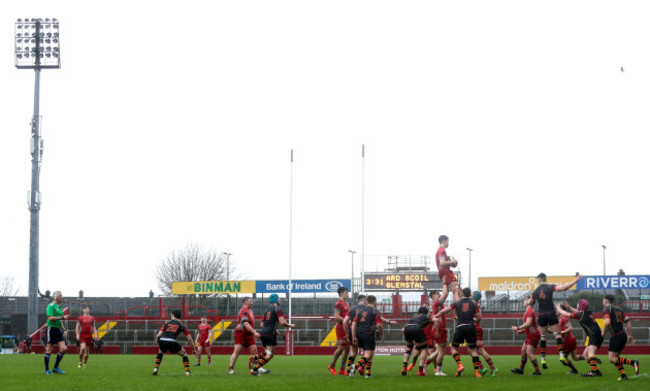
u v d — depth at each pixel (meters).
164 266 91.81
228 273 90.50
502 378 19.09
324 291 60.16
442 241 22.69
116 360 36.94
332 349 50.06
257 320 55.69
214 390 15.96
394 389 15.86
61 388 16.77
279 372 23.44
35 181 51.59
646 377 18.52
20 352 52.00
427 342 21.89
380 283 61.59
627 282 55.44
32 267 51.16
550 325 20.80
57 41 54.09
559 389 15.49
